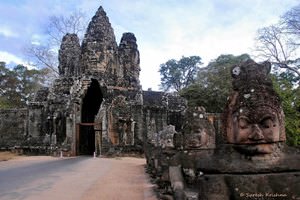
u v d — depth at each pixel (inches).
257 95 199.6
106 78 1464.1
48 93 1572.3
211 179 201.3
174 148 388.5
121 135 1333.7
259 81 204.2
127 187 533.3
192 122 343.0
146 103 1510.8
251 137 194.7
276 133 196.5
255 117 195.8
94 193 472.7
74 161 1059.9
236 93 209.2
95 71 1472.7
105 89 1408.7
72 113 1378.0
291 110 735.7
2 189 497.0
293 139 698.8
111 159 1171.9
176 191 303.4
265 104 197.3
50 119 1434.5
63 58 1665.8
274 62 1439.5
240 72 213.6
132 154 1321.4
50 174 692.7
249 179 194.7
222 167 201.3
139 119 1403.8
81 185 543.8
